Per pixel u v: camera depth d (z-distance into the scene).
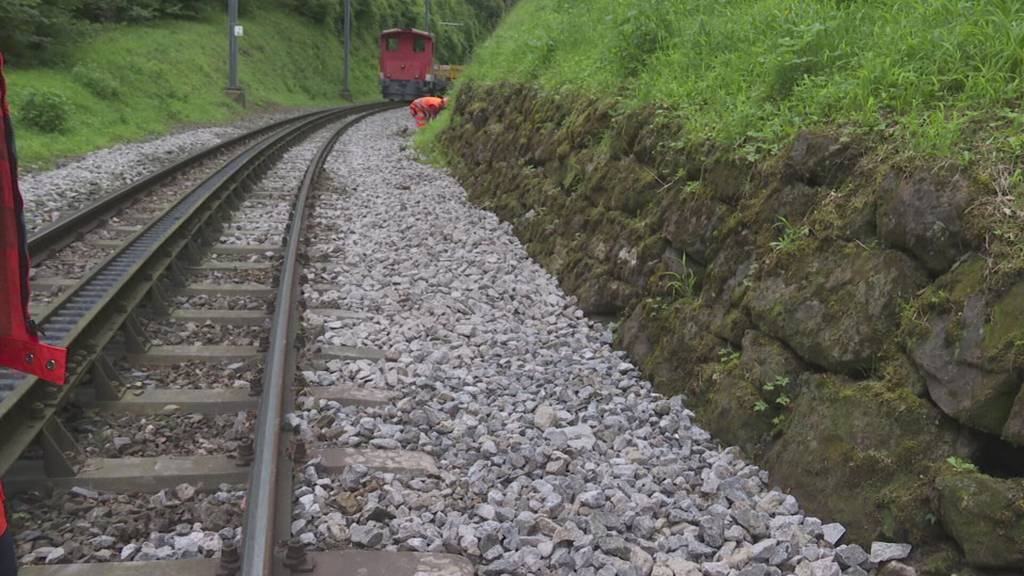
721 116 5.92
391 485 3.88
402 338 6.06
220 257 8.47
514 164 10.66
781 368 4.25
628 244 6.49
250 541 3.00
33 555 3.25
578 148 8.37
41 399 4.22
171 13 41.09
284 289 6.27
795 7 6.31
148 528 3.51
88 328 5.21
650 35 8.40
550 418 4.71
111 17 34.75
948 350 3.34
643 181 6.55
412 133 23.91
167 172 13.28
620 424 4.69
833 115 4.73
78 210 10.02
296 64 47.50
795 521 3.59
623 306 6.38
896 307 3.71
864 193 4.11
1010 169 3.48
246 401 4.77
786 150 4.82
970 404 3.19
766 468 4.09
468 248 8.98
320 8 53.94
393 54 40.59
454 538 3.45
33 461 3.97
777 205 4.76
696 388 4.88
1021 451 3.13
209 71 34.16
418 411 4.68
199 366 5.43
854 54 5.29
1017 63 4.12
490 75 14.91
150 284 6.54
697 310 5.23
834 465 3.66
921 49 4.64
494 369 5.55
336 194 12.55
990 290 3.24
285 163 16.67
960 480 3.08
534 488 3.95
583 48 10.79
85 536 3.43
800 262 4.34
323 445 4.24
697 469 4.21
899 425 3.46
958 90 4.31
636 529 3.58
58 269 7.69
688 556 3.42
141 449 4.23
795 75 5.57
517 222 9.61
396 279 7.69
